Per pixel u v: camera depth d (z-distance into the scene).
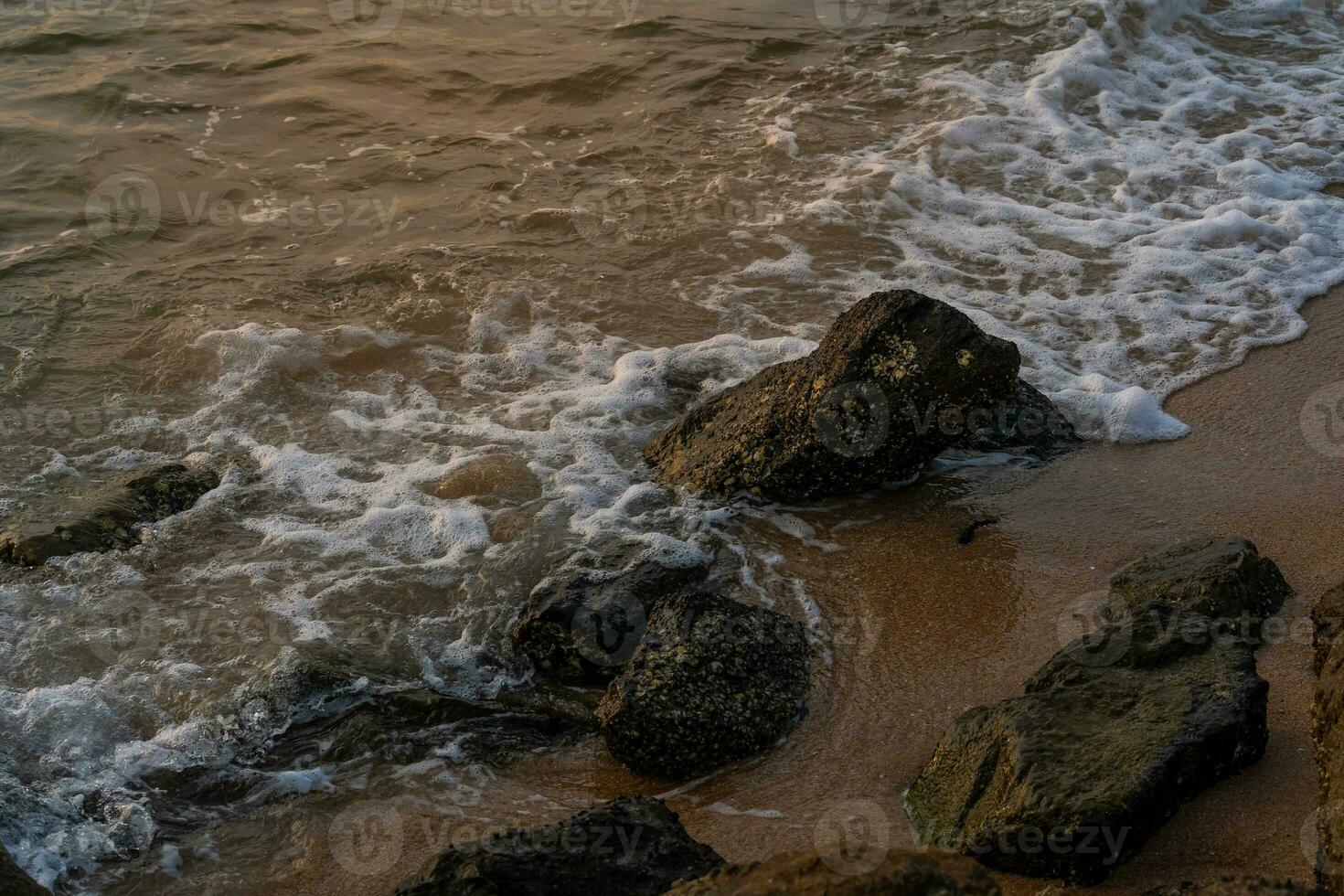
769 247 7.83
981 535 5.38
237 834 4.12
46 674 4.75
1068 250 7.71
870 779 4.16
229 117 9.84
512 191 8.66
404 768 4.38
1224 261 7.51
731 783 4.20
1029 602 4.95
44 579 5.23
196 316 7.27
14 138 9.41
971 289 7.33
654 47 10.80
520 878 3.35
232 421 6.42
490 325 7.14
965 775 3.84
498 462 6.00
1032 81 9.79
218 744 4.45
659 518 5.58
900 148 8.96
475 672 4.82
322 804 4.23
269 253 8.02
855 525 5.51
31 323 7.23
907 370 5.40
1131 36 10.38
